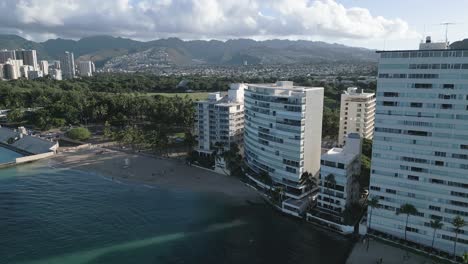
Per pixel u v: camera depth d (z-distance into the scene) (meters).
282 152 162.00
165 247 123.12
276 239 128.88
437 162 113.50
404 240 123.00
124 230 134.75
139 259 115.62
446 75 107.56
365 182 148.12
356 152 145.25
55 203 158.50
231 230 135.25
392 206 123.75
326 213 140.75
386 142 121.25
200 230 135.00
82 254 118.19
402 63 113.81
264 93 168.88
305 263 114.19
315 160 167.50
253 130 183.25
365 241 124.94
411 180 118.81
